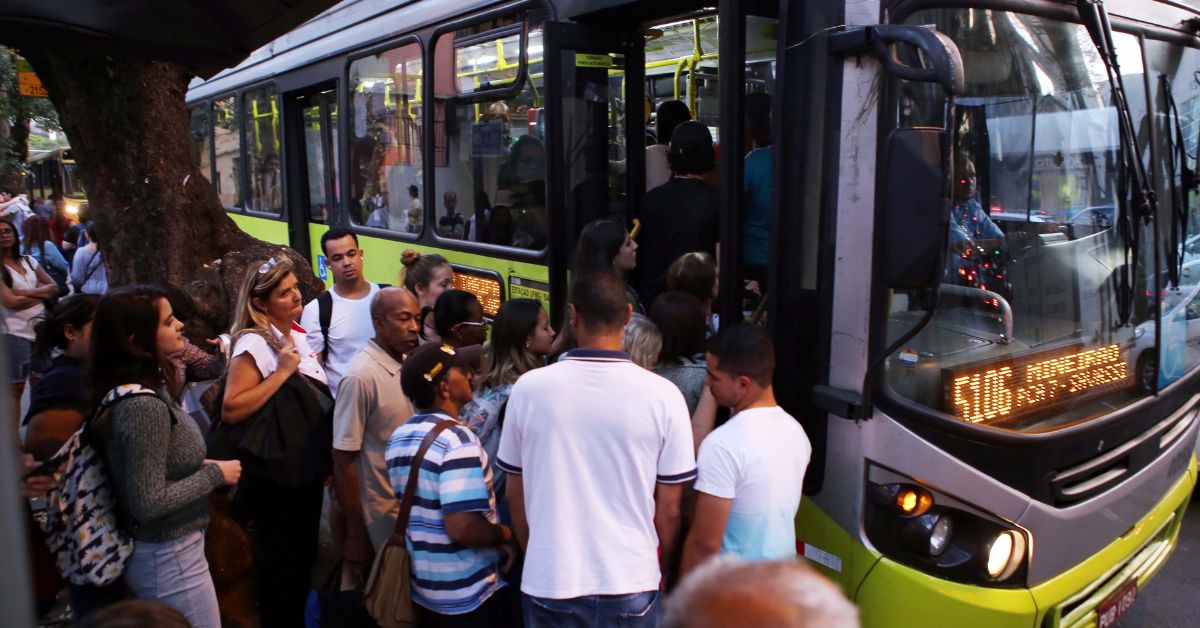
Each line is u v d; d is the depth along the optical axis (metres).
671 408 2.52
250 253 5.92
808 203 2.83
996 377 2.78
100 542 2.60
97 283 8.59
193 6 3.45
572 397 2.48
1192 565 4.43
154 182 5.88
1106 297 3.04
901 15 2.57
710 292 3.50
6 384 1.04
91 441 2.63
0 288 1.06
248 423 3.44
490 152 4.95
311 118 7.96
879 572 2.74
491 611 2.89
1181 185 3.38
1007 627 2.65
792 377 2.93
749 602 1.06
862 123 2.65
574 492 2.47
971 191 2.70
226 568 3.44
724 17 3.04
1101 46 2.85
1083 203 2.96
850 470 2.80
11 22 3.53
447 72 5.36
